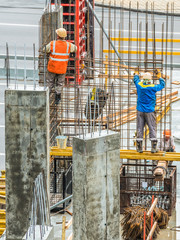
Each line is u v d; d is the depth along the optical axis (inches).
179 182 1342.3
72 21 1843.0
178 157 1125.1
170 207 1178.0
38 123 903.1
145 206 1163.3
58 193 1219.2
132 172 1326.3
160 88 1085.8
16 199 927.0
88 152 807.1
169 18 2620.6
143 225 1081.4
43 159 912.3
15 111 902.4
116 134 833.5
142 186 1177.4
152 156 1127.0
